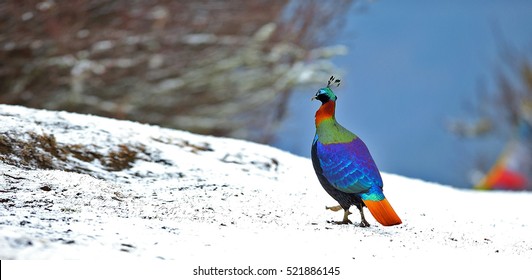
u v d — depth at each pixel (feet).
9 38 117.50
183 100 147.74
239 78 149.07
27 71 126.31
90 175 60.39
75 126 66.28
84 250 41.27
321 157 53.67
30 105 131.03
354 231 52.49
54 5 116.37
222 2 139.03
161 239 45.14
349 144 53.21
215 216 52.85
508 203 72.90
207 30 141.38
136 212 51.37
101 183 57.21
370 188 51.75
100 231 45.03
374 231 53.31
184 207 54.54
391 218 50.47
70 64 123.75
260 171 67.26
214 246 45.16
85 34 122.83
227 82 148.05
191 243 45.21
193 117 149.79
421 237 53.31
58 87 133.18
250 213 54.85
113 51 129.29
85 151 63.21
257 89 152.35
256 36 143.02
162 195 57.57
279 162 69.97
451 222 60.75
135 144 65.82
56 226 44.91
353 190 52.16
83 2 119.24
